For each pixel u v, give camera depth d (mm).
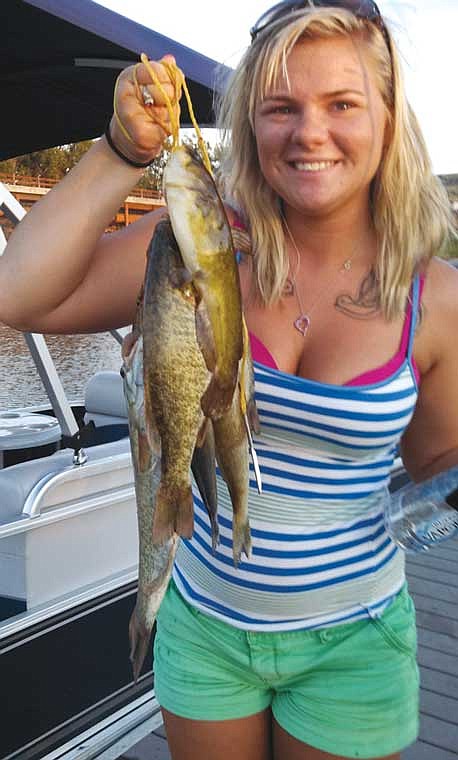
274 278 1537
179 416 1126
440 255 1629
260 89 1442
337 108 1408
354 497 1572
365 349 1513
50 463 3264
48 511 3092
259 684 1637
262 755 1711
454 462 1738
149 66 1164
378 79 1434
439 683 3580
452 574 4766
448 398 1662
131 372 1177
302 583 1568
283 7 1442
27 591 3059
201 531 1654
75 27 2859
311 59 1386
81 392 8891
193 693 1639
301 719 1605
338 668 1592
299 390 1452
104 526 3373
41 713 2979
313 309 1550
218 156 1698
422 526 1566
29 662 2953
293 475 1533
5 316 1410
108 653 3264
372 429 1472
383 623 1589
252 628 1593
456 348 1602
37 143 4414
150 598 1281
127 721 3182
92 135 4312
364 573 1604
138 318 1179
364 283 1544
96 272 1506
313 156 1408
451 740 3174
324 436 1484
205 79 3047
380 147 1467
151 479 1210
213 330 1102
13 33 2959
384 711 1578
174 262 1101
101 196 1322
